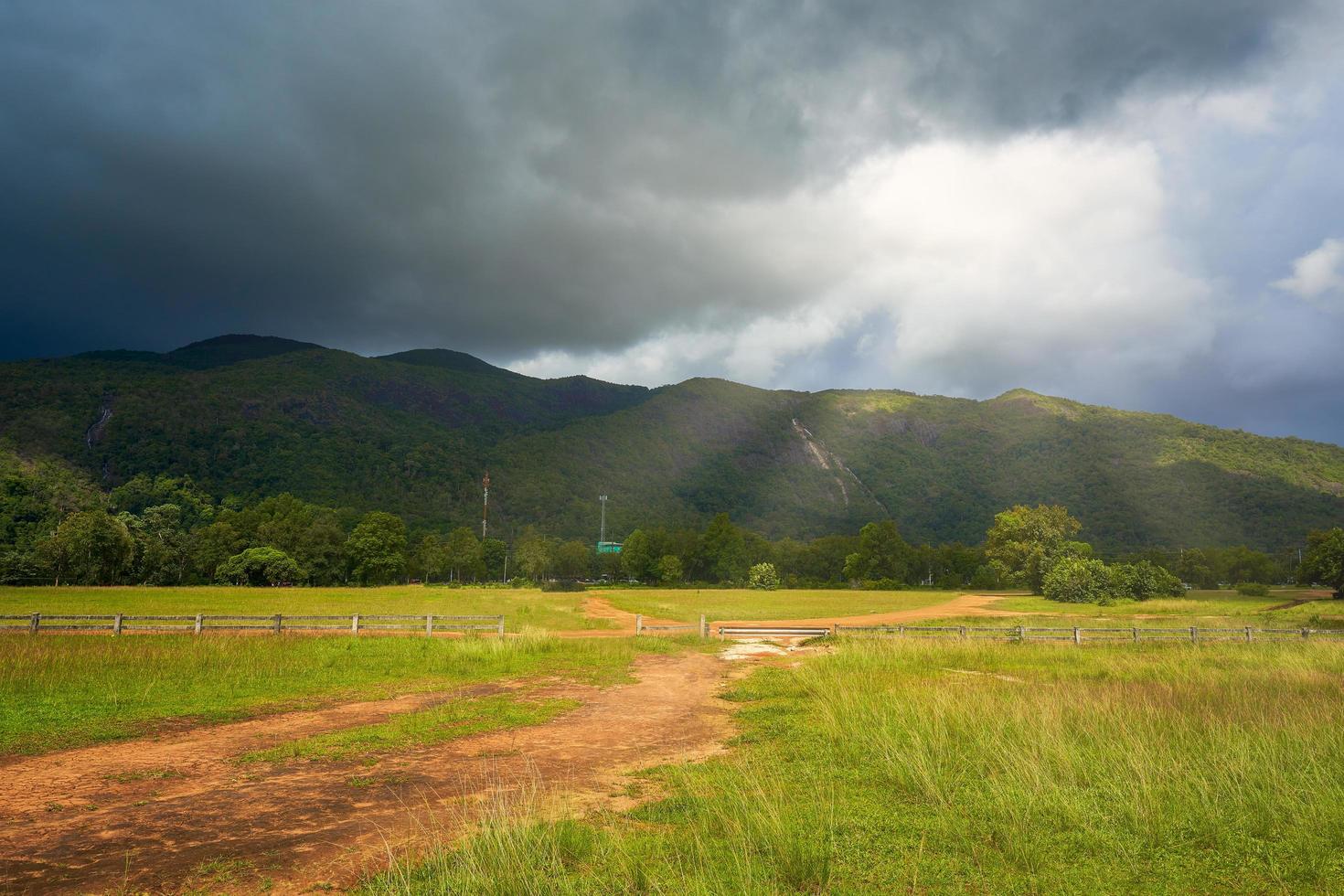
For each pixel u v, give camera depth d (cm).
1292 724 1165
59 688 1695
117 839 789
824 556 14250
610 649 2659
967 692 1498
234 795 956
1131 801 850
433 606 5266
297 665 2153
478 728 1384
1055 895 645
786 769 1069
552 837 732
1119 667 2147
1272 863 698
